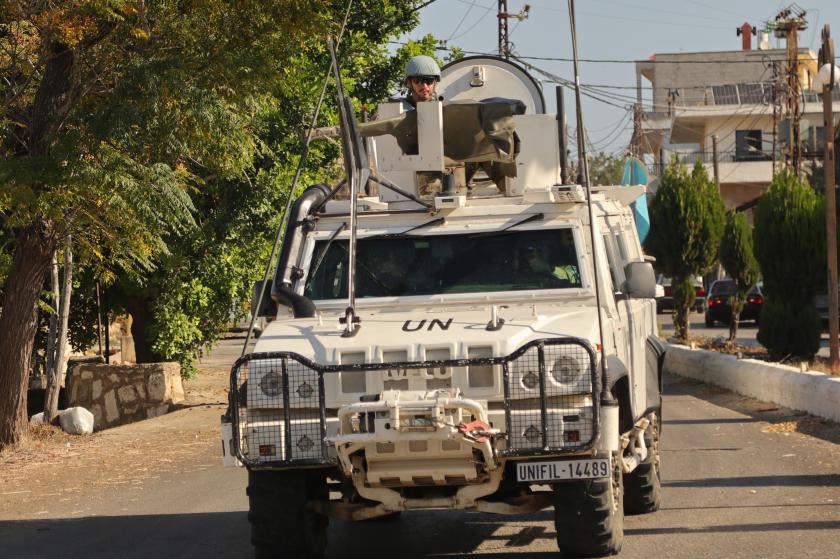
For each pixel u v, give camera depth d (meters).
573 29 14.15
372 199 17.05
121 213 27.81
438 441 13.19
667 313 102.75
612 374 13.94
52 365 36.75
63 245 31.14
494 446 13.27
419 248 16.19
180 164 32.91
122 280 41.78
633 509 18.19
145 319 45.69
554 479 13.54
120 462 28.14
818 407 30.17
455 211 16.30
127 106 27.44
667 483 21.16
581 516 14.12
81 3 27.27
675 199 57.44
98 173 26.45
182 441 31.95
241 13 29.53
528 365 13.35
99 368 41.72
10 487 24.72
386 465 13.48
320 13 30.83
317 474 15.24
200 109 27.86
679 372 46.19
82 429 34.91
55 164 26.55
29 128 29.77
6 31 30.34
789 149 79.50
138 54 29.67
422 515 19.53
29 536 18.48
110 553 16.77
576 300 15.59
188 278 41.47
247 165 35.28
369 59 45.69
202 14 29.47
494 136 17.58
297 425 13.64
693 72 132.88
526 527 17.95
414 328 14.37
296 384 13.69
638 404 17.33
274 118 40.53
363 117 19.75
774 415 31.81
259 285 16.33
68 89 29.67
